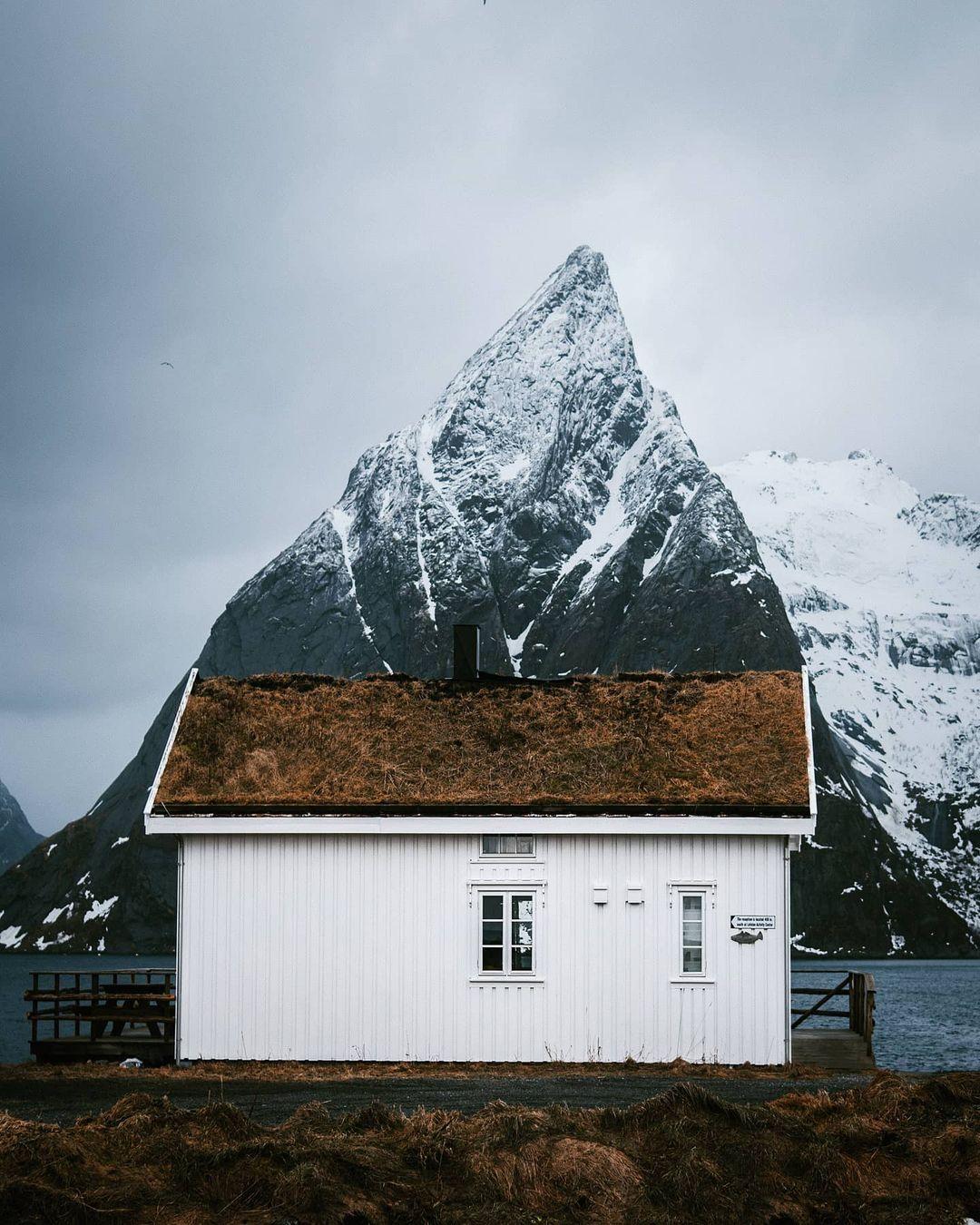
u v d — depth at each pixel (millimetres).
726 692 31484
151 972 30875
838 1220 14742
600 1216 14328
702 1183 14945
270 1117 18078
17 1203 13234
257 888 28078
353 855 28016
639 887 27500
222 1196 14055
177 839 28422
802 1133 16469
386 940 27750
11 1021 69625
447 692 31938
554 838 27797
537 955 27500
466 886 27797
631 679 32344
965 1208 15258
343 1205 13953
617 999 27344
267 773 29266
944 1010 79875
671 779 28406
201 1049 27781
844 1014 30781
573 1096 20469
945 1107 18016
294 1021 27703
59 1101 19953
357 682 32312
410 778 28766
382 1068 26688
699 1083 23078
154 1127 15570
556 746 29797
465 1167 15109
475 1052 27344
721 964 27297
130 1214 13516
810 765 28688
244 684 32000
